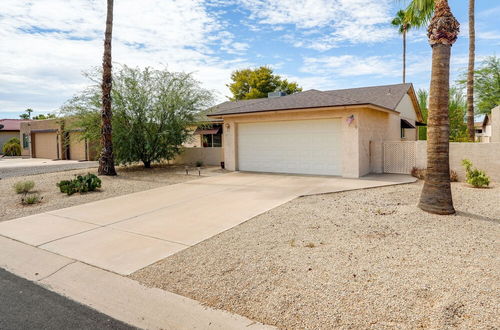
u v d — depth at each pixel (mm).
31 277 4633
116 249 5500
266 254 4945
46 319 3518
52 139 28828
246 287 3961
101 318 3523
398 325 3062
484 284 3748
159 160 18109
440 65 6855
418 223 6254
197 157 19531
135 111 16141
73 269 4797
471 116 16078
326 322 3174
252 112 14219
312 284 3936
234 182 12250
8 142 35469
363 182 11242
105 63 13922
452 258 4551
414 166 13055
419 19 8562
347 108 12359
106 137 14320
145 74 16500
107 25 13789
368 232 5797
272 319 3297
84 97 15773
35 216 7953
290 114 13852
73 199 9867
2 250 5715
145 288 4109
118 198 9961
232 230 6277
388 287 3768
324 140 13266
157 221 7180
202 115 17875
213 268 4551
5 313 3654
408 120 20547
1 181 13320
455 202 8031
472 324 3020
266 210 7695
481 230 5785
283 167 14492
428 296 3539
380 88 19969
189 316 3457
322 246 5188
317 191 9719
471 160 11734
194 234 6141
